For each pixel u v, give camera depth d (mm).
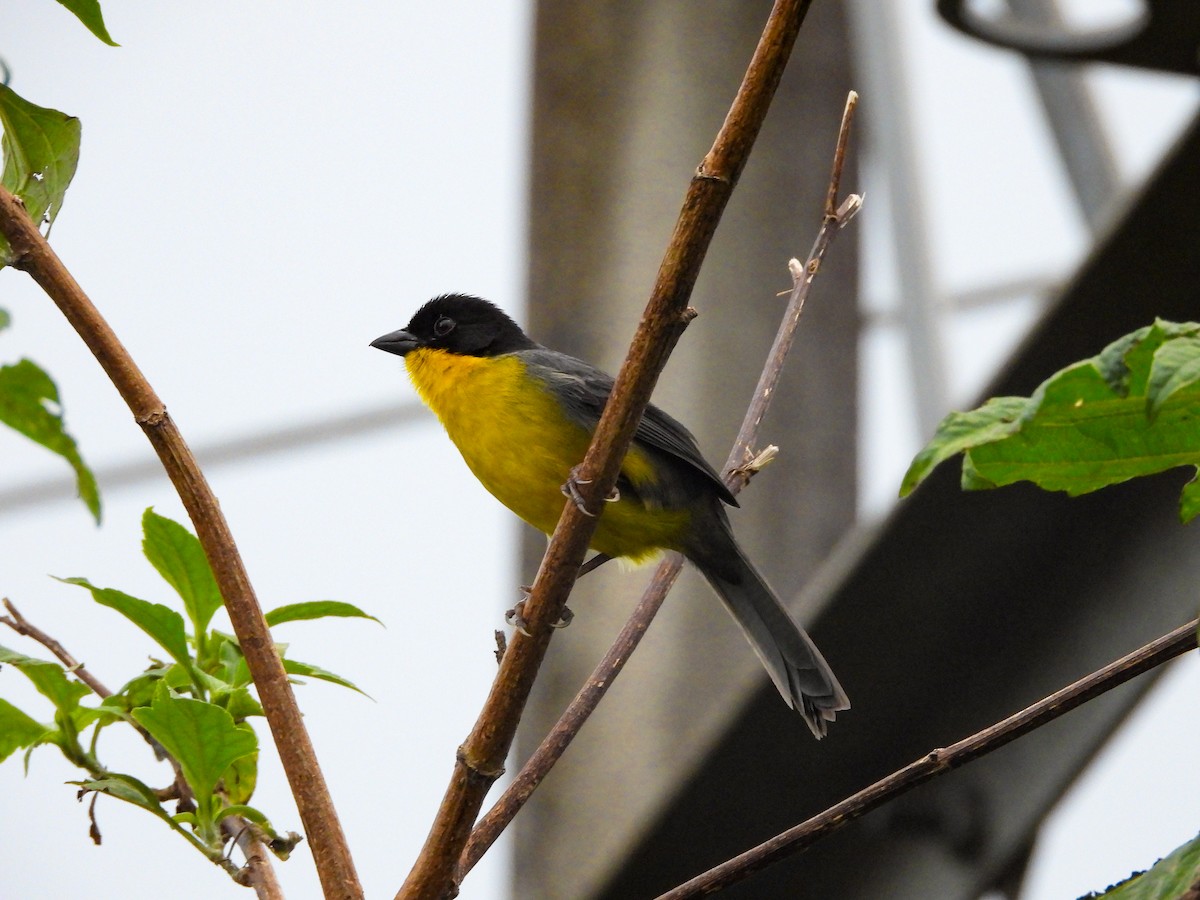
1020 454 5070
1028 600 9906
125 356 5520
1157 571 9438
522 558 16312
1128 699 9531
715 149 5523
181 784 6227
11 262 5453
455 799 5680
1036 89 15977
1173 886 4508
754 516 16469
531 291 16391
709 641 15547
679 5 16734
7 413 5820
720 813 10797
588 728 15211
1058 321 9344
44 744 6102
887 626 10156
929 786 10258
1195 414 4875
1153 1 10414
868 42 14688
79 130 5715
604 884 11062
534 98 16859
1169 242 9086
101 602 6086
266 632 5586
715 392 16484
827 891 10508
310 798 5457
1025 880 10055
